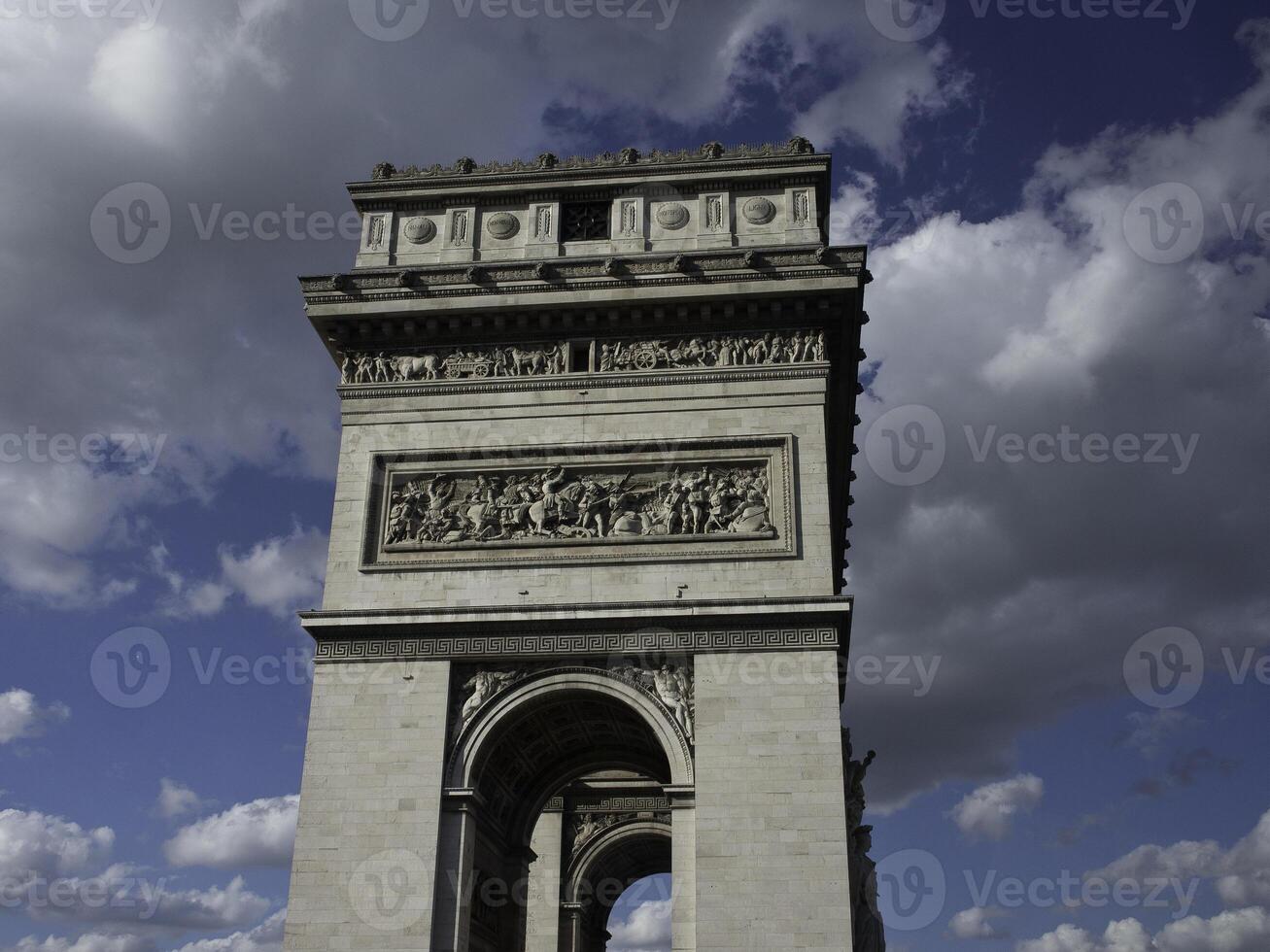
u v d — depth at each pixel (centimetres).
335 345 6600
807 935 5081
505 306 6319
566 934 9056
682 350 6309
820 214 6888
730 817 5306
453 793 5488
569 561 5878
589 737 6531
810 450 6012
